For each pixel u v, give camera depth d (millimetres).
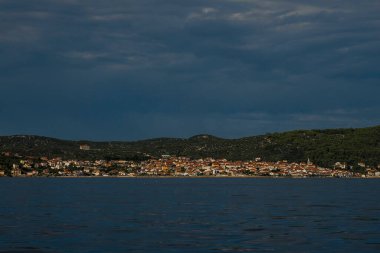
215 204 99812
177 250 42562
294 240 48156
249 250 42656
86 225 60281
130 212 79188
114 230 55531
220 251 42125
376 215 74062
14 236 50375
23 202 102812
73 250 42469
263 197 128000
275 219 68250
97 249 43000
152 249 43031
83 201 107375
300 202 106562
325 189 187375
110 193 148500
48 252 41469
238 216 72688
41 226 58938
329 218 69500
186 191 166250
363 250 42656
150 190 173500
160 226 59531
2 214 74375
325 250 42656
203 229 56688
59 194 139625
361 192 160125
